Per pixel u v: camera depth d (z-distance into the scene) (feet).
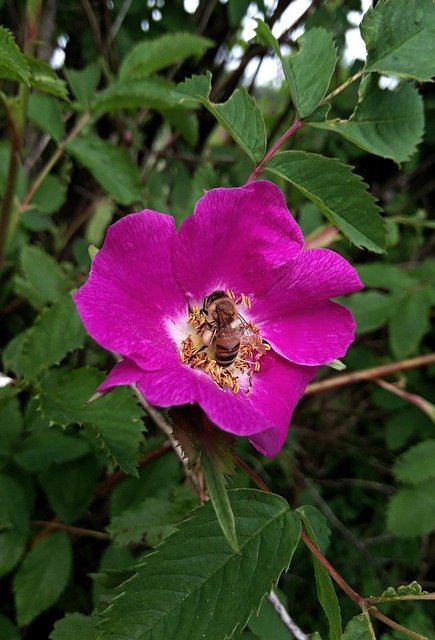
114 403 0.35
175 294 0.32
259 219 0.32
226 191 0.31
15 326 0.55
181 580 0.27
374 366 0.65
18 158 0.40
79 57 0.60
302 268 0.33
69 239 0.60
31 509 0.41
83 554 0.48
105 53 0.56
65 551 0.40
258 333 0.33
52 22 0.51
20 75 0.32
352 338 0.33
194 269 0.32
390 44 0.34
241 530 0.28
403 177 0.72
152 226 0.29
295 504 0.67
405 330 0.56
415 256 0.72
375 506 0.72
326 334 0.33
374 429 0.76
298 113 0.35
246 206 0.32
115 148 0.47
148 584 0.27
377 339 0.75
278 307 0.34
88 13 0.52
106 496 0.48
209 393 0.27
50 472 0.41
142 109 0.60
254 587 0.27
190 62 0.62
